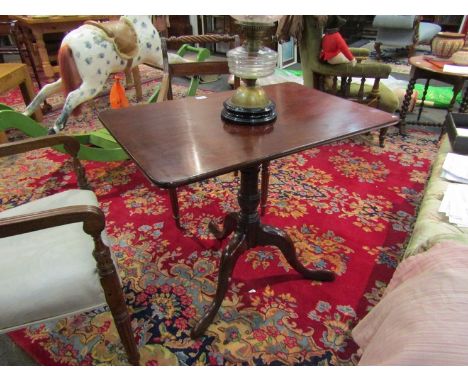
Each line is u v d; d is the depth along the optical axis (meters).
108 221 1.64
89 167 2.12
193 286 1.31
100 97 3.20
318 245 1.50
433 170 1.41
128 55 2.09
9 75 2.26
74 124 2.66
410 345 0.59
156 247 1.49
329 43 2.19
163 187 0.67
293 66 4.30
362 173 2.05
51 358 1.07
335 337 1.12
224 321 1.18
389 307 0.77
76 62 1.91
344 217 1.67
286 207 1.74
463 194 1.15
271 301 1.25
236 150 0.79
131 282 1.32
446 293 0.67
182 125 0.94
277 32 2.33
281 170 2.09
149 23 2.20
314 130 0.89
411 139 2.47
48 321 0.81
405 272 0.88
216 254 1.46
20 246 0.88
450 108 2.26
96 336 1.13
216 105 1.10
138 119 0.99
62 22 3.03
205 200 1.81
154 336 1.13
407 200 1.79
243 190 1.09
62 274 0.80
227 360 1.06
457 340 0.56
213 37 1.47
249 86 0.96
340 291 1.28
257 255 1.45
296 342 1.11
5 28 3.33
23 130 1.65
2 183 1.96
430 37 4.12
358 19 5.16
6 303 0.75
